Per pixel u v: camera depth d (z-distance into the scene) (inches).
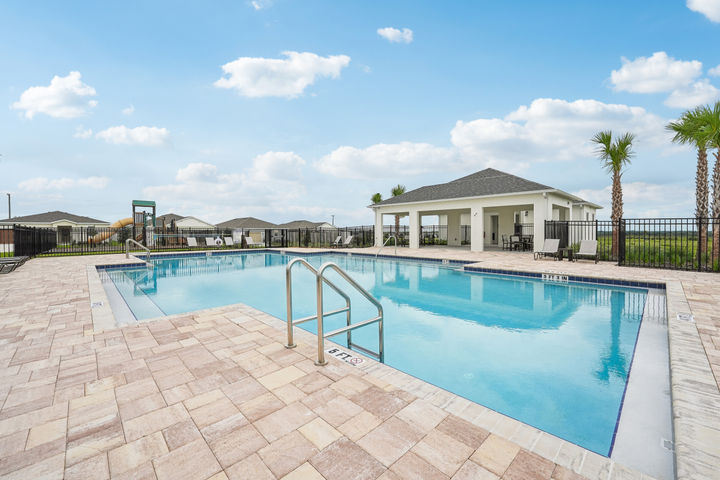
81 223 1226.6
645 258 426.3
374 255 600.1
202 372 111.2
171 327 160.1
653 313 216.2
